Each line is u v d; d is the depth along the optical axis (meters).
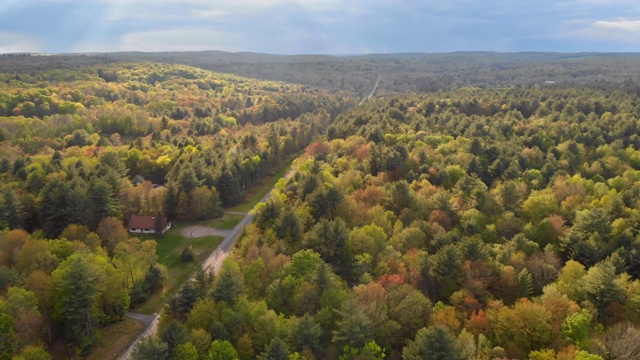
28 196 108.31
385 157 125.44
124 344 76.81
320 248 82.50
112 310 81.94
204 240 118.31
